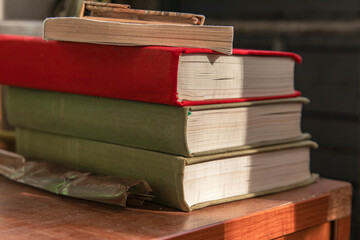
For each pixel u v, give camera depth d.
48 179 0.76
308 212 0.74
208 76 0.69
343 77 1.79
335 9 1.77
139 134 0.71
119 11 0.73
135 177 0.72
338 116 1.81
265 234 0.69
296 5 1.87
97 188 0.70
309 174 0.81
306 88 1.89
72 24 0.72
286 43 1.92
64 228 0.63
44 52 0.78
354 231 1.75
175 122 0.67
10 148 0.92
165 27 0.68
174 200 0.68
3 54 0.83
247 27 1.84
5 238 0.60
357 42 1.74
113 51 0.71
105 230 0.62
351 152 1.78
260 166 0.74
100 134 0.75
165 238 0.60
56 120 0.80
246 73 0.72
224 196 0.71
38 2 1.13
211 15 2.09
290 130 0.78
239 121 0.72
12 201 0.71
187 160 0.67
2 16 1.11
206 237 0.64
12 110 0.86
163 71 0.66
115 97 0.72
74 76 0.75
